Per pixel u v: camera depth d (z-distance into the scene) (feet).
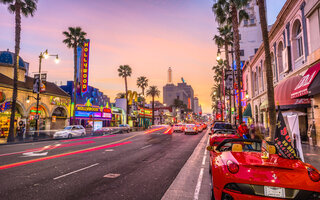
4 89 81.87
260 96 91.56
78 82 132.77
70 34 107.34
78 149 42.88
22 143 63.46
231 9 75.36
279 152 13.00
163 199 14.71
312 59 41.78
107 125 162.20
